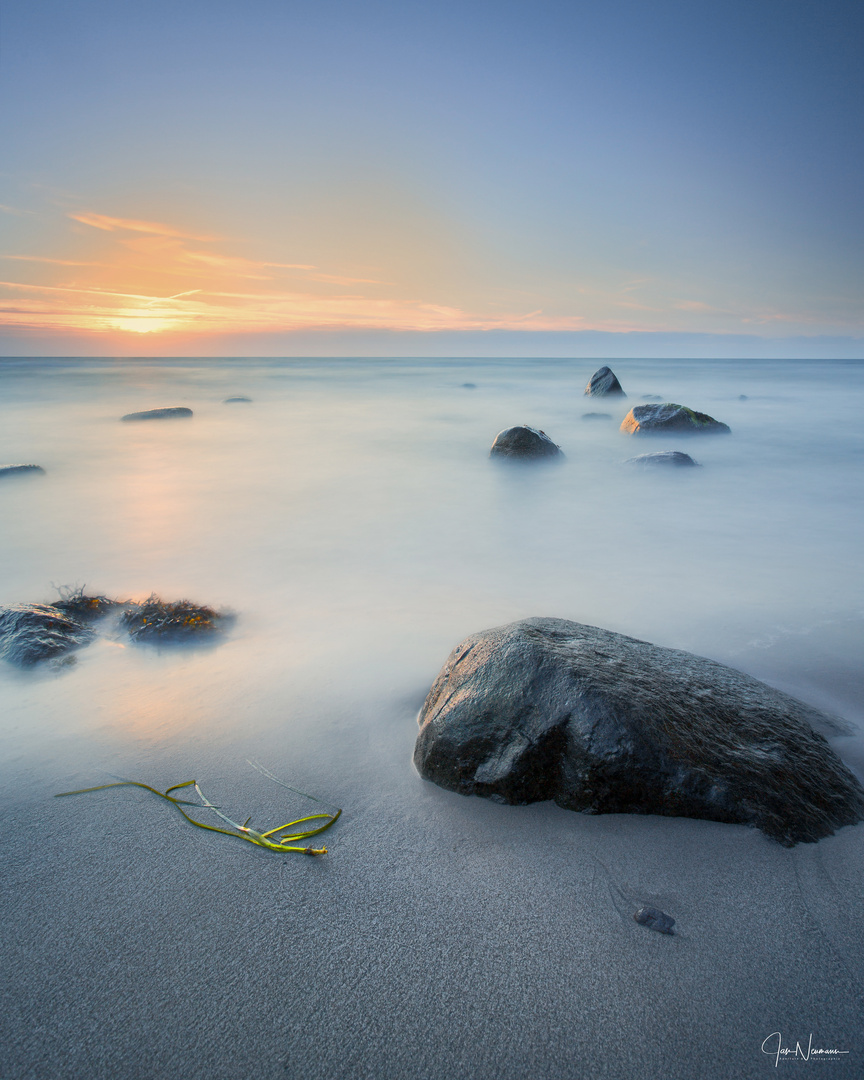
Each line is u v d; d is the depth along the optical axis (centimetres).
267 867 233
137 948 198
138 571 644
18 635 443
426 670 411
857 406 2412
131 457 1351
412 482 1098
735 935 199
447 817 258
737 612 516
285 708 361
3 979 187
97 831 254
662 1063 162
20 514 879
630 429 1588
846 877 222
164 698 376
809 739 286
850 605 530
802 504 932
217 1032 171
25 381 3666
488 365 8269
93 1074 161
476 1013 176
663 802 248
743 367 7300
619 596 561
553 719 260
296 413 2172
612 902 213
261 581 611
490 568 649
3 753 317
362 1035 170
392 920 207
